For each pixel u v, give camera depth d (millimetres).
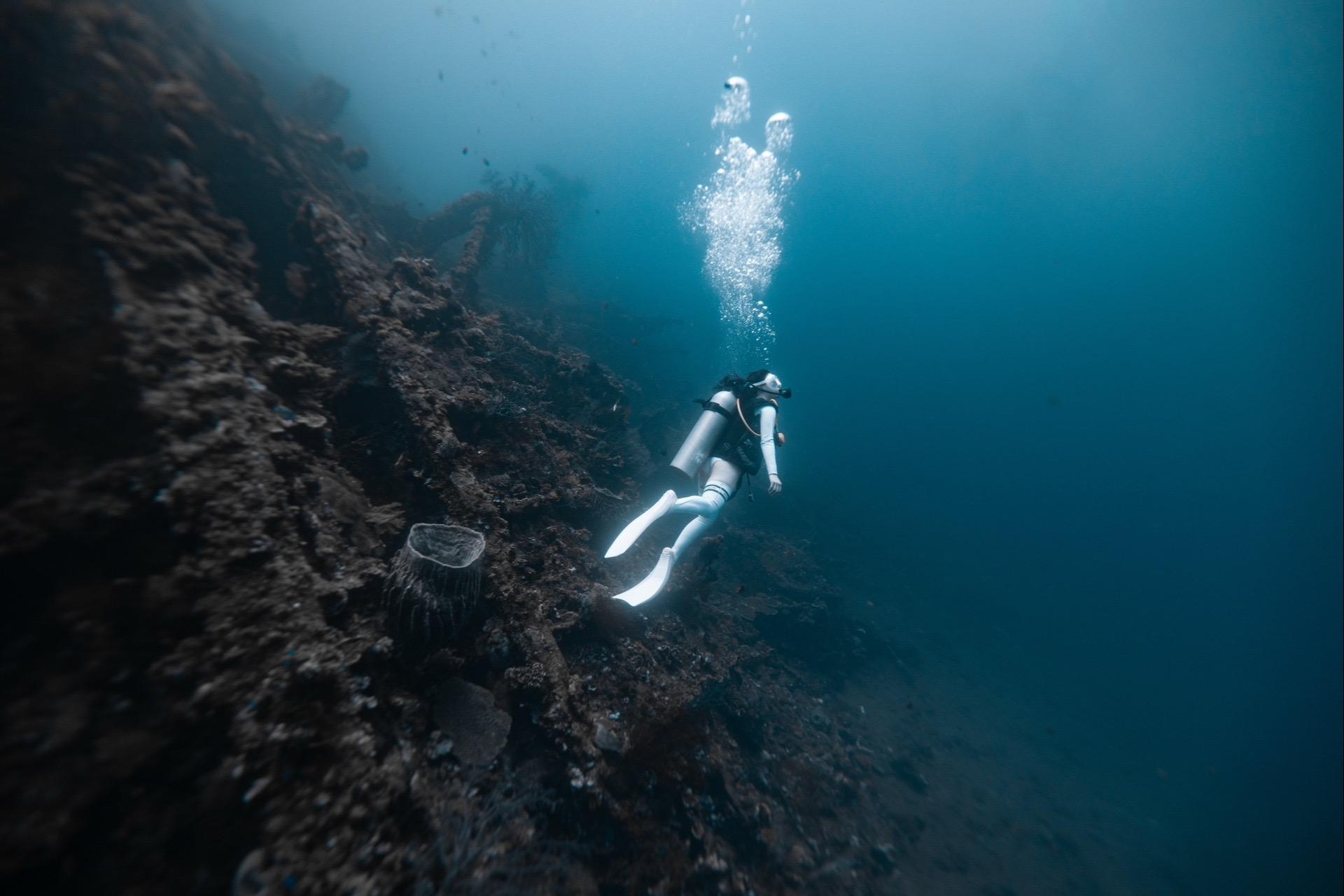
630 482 7301
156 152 3613
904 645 13164
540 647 3545
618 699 4098
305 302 4871
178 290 2896
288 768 1972
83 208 2689
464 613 3174
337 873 1865
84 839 1538
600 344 16250
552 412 7496
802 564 11539
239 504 2393
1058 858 7746
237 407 2730
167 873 1613
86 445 2094
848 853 5336
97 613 1834
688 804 3738
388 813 2221
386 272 6098
